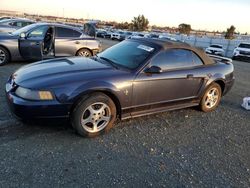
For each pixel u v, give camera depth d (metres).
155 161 3.40
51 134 3.81
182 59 4.73
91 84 3.65
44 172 2.96
